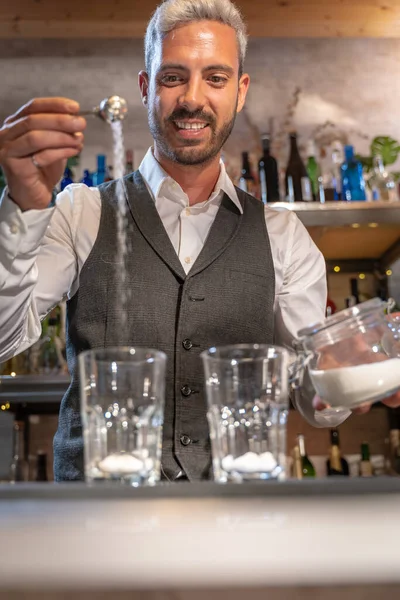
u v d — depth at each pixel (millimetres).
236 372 885
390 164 3346
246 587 451
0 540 503
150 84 1632
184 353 1568
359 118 3531
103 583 442
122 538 506
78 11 3449
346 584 453
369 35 3531
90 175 3309
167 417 1519
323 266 1818
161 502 654
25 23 3441
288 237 1770
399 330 1091
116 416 850
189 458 1487
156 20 1622
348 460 3381
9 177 1123
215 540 500
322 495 688
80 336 1612
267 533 516
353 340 1054
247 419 881
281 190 3178
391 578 452
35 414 3338
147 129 3473
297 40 3559
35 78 3498
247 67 3537
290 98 3525
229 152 3490
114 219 1685
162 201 1714
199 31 1566
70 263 1652
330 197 3182
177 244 1702
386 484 740
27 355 3021
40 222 1183
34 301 1491
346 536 507
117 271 1630
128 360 872
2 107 3482
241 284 1658
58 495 704
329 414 1482
